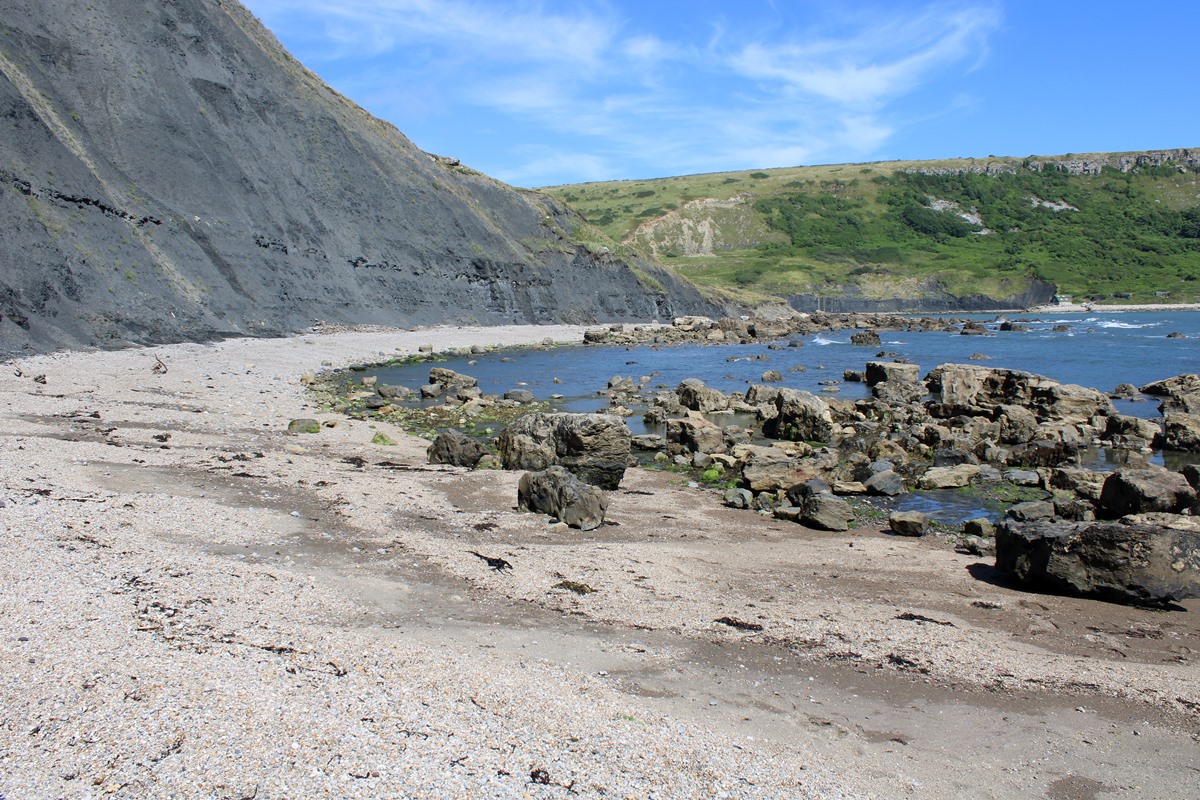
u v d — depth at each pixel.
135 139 59.16
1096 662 11.85
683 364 61.31
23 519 14.16
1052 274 166.00
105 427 25.69
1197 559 14.55
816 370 56.78
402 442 28.80
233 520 16.12
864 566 16.53
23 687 8.31
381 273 79.44
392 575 13.88
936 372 44.03
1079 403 37.03
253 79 77.38
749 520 20.25
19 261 42.12
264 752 7.54
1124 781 8.55
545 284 99.31
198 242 59.12
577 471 23.42
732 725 9.27
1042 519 18.98
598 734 8.56
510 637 11.50
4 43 54.25
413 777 7.36
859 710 9.98
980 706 10.27
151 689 8.51
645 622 12.59
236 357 49.03
